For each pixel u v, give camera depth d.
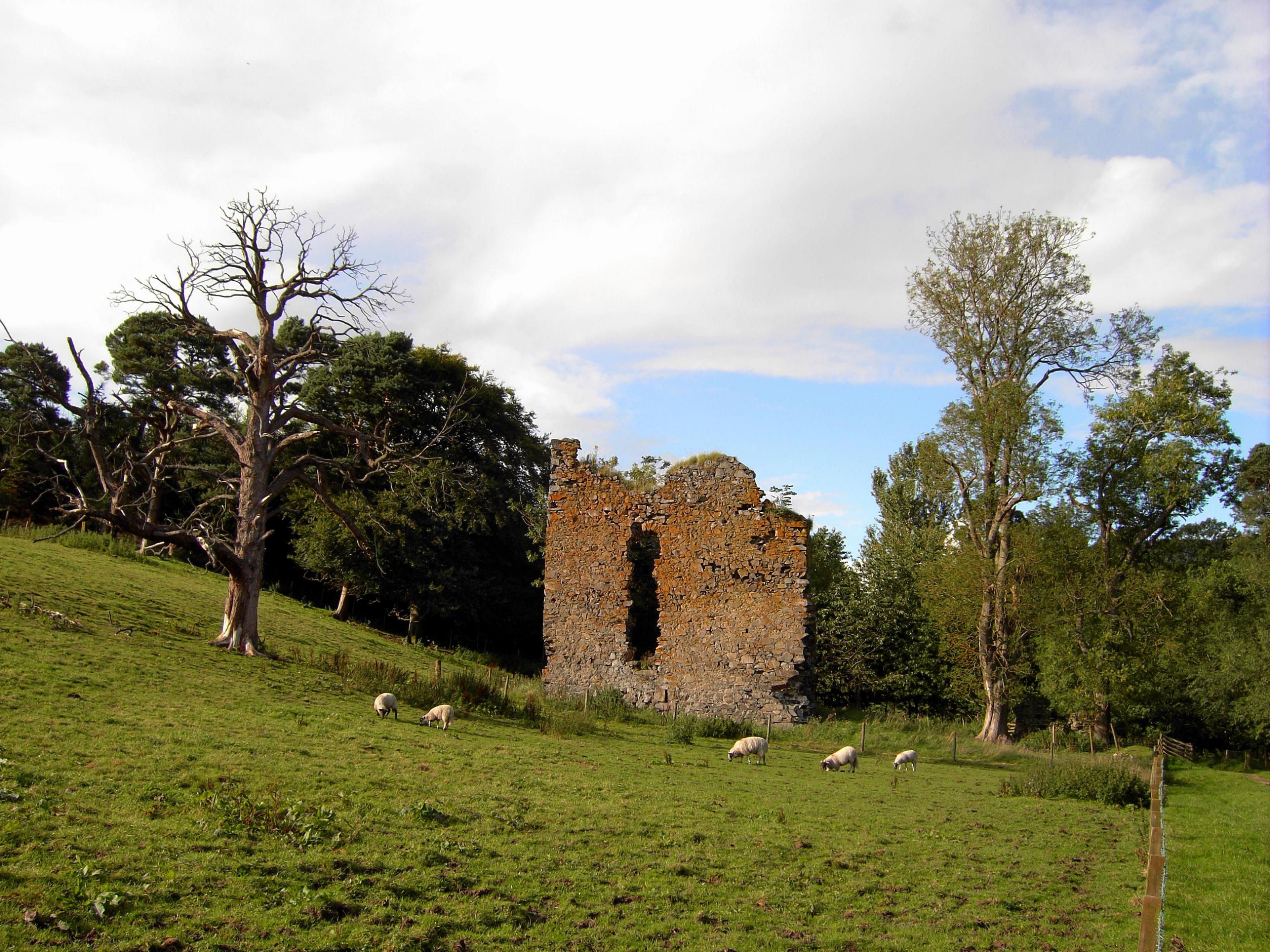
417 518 46.34
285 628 35.78
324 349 28.92
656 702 32.16
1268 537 48.16
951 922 10.30
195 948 7.46
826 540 55.47
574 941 8.75
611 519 34.25
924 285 37.56
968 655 36.44
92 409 24.58
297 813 11.23
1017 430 34.72
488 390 50.12
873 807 16.69
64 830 9.42
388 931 8.36
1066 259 36.00
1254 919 11.03
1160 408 37.66
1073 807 18.80
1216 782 25.89
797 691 30.48
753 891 10.78
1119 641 36.00
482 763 16.44
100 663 19.36
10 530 40.16
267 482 29.50
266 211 27.38
